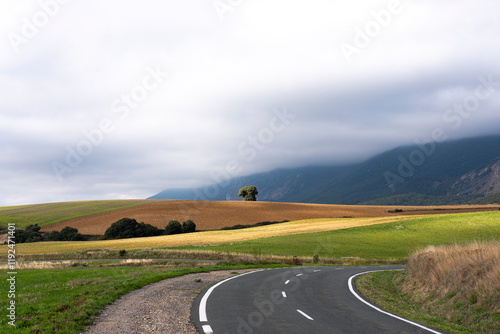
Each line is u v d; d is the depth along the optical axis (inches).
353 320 362.9
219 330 299.0
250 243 2036.2
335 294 551.5
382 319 374.9
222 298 459.8
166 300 429.1
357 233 2406.5
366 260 1470.2
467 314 423.8
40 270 904.3
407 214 3659.0
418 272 650.2
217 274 773.3
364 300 507.5
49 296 449.4
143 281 569.6
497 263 459.2
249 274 794.2
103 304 383.2
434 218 2844.5
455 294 487.5
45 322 301.0
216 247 1877.5
